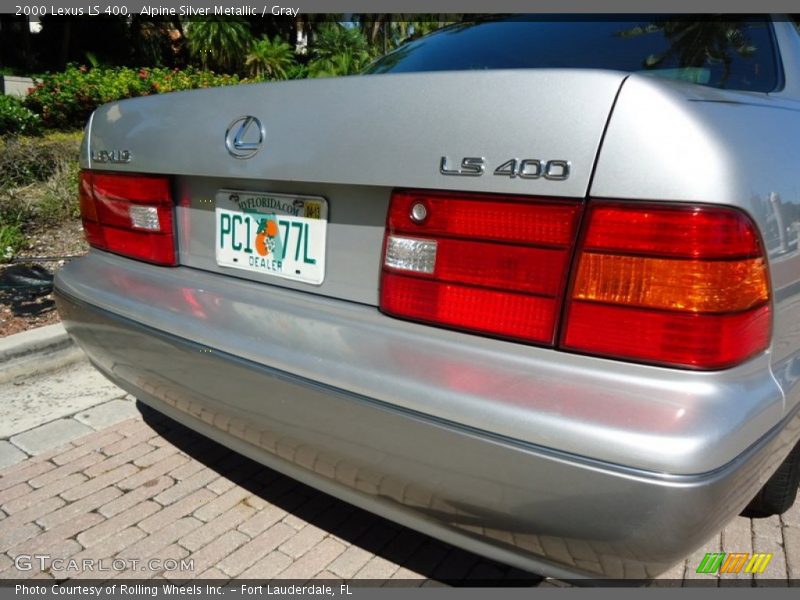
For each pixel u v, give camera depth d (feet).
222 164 5.41
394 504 4.59
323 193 5.09
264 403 4.85
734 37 6.21
